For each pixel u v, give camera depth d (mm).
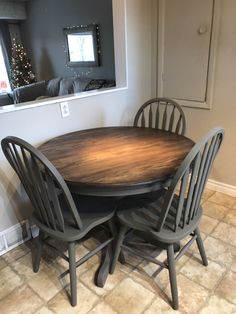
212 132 1188
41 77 5715
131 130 2127
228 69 2203
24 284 1618
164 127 2223
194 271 1668
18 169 1357
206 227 2072
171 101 2109
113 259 1637
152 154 1608
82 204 1604
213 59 2250
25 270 1725
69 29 4473
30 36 5590
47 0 4773
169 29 2449
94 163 1509
